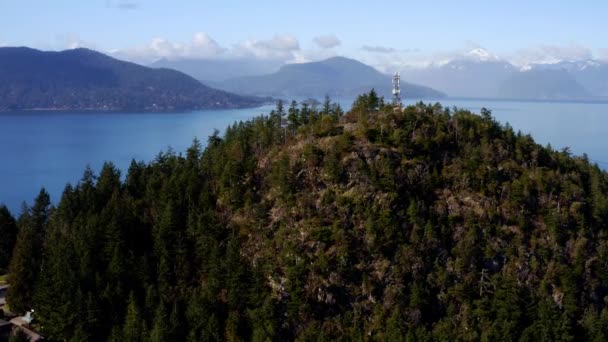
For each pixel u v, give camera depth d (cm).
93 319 9325
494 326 9162
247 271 9856
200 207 11369
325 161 10925
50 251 10994
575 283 9956
